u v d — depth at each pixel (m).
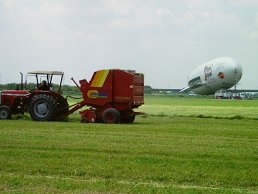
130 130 21.09
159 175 10.67
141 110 40.56
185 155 13.57
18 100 28.41
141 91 28.50
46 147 14.62
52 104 26.89
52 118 27.17
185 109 42.97
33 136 17.55
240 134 20.20
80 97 29.53
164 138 17.91
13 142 15.66
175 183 10.08
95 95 27.45
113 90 27.30
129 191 9.27
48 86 28.08
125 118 27.67
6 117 27.77
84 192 9.18
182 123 26.88
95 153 13.66
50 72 28.05
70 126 22.58
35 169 11.17
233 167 11.74
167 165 11.88
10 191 9.21
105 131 20.34
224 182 10.18
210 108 45.78
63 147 14.70
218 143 16.62
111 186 9.61
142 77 28.64
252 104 62.84
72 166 11.58
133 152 13.99
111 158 12.82
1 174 10.69
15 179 10.14
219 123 27.17
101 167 11.48
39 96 27.11
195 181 10.24
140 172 10.97
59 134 18.55
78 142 16.02
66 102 27.75
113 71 27.30
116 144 15.70
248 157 13.36
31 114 27.03
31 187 9.55
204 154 13.74
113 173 10.84
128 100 27.14
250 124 26.44
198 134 19.86
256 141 17.47
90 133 19.27
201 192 9.27
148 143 16.20
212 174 10.84
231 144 16.39
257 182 10.19
